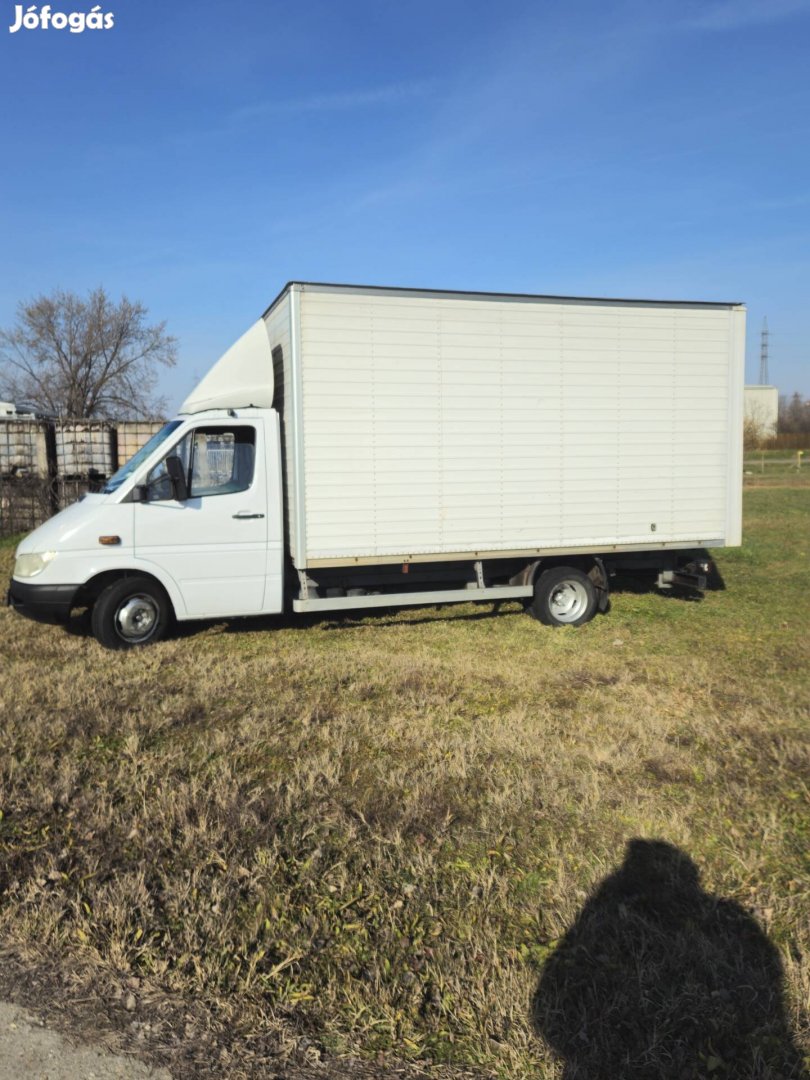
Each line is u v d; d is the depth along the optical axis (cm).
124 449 1853
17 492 1755
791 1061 278
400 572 889
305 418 816
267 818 438
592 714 619
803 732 580
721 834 427
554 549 905
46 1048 282
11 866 389
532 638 891
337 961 328
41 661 761
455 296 848
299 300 806
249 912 357
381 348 831
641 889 376
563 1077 272
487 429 870
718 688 696
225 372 848
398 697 653
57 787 468
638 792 473
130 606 818
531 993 308
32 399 3809
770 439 6334
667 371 925
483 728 578
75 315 3778
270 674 720
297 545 829
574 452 900
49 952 330
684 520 944
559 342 886
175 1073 272
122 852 402
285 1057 279
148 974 319
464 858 402
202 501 822
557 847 412
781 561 1388
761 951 334
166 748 539
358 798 463
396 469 845
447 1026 294
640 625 955
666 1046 284
